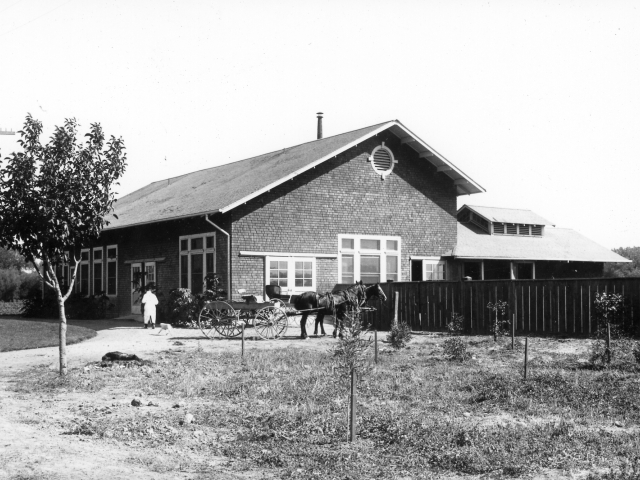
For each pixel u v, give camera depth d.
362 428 10.14
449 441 9.23
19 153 15.05
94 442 9.39
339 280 31.92
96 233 15.84
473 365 16.31
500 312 24.28
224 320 24.45
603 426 10.21
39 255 15.56
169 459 8.62
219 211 27.81
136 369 16.19
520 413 11.08
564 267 40.78
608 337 16.28
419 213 34.72
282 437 9.66
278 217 30.41
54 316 38.00
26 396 13.19
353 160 32.78
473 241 37.94
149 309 29.03
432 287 26.56
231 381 14.40
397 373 15.03
